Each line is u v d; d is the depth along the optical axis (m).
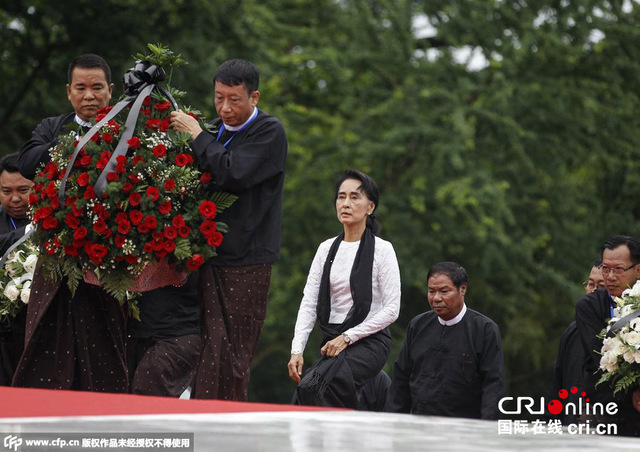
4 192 14.66
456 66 47.31
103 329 11.51
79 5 37.75
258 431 3.84
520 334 49.53
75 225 10.49
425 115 46.47
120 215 10.41
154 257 10.58
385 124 47.66
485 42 46.34
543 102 47.09
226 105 11.42
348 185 13.63
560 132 47.88
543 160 47.47
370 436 3.72
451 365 14.91
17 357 13.45
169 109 11.02
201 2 38.84
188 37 38.88
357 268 13.37
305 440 3.65
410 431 3.85
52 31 39.53
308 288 13.95
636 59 47.53
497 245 45.84
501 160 46.66
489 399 14.51
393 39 47.75
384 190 47.44
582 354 15.75
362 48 48.47
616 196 52.03
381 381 16.44
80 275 10.69
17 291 12.87
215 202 10.95
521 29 46.44
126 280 10.59
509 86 45.03
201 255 10.78
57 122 12.74
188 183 10.65
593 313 15.05
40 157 12.04
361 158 46.25
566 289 46.41
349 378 12.95
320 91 50.62
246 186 11.06
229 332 11.27
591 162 51.03
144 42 38.25
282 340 48.41
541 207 49.22
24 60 38.78
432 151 44.75
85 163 10.50
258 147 11.24
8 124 39.00
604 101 48.59
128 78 10.99
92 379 11.47
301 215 47.69
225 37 41.25
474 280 47.28
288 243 47.97
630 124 48.66
